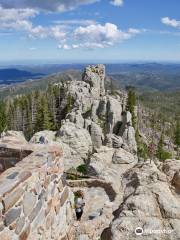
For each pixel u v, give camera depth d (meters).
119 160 55.50
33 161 10.70
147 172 14.72
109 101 115.19
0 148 12.60
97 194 25.81
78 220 17.70
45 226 10.53
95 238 16.48
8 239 8.05
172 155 139.00
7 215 8.07
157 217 11.50
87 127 100.88
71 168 75.19
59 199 12.13
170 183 14.03
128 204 12.18
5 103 177.12
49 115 127.69
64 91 133.75
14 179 8.91
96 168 51.09
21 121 135.12
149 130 174.25
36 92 157.12
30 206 9.40
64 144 83.69
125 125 108.88
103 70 142.12
